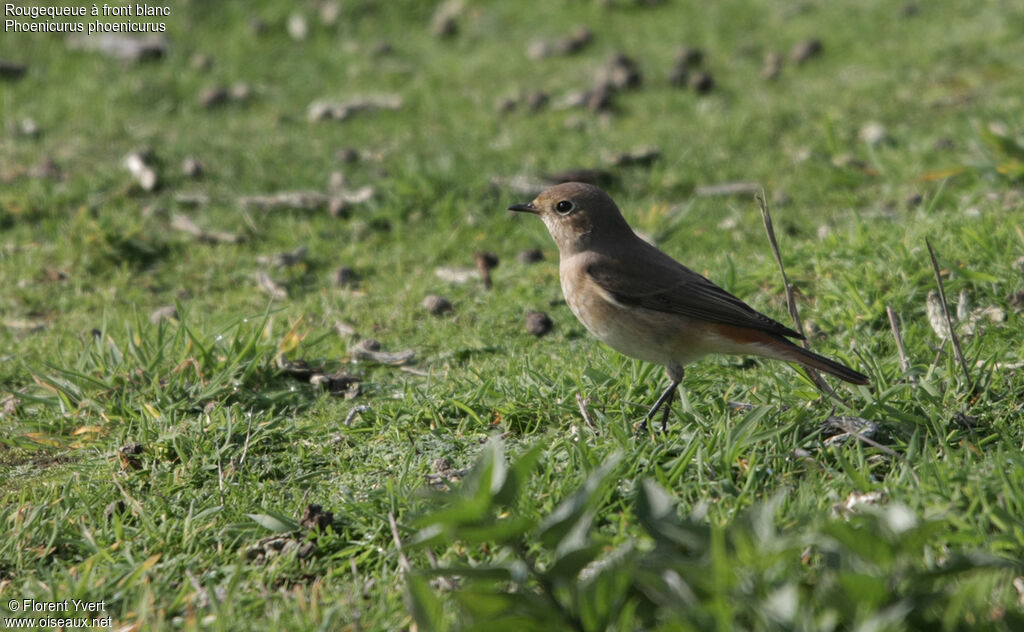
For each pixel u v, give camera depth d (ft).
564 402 31.27
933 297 36.29
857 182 50.67
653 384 32.73
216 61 69.15
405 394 33.42
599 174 53.31
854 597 18.13
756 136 56.65
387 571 24.76
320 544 25.88
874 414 28.94
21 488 29.81
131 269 46.21
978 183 47.06
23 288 44.04
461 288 43.62
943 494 24.17
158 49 69.41
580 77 65.62
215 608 23.49
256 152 57.00
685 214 47.57
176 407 32.81
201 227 49.62
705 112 59.93
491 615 19.40
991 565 18.85
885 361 32.65
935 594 18.22
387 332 40.01
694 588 19.07
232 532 26.61
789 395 31.17
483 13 74.95
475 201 50.93
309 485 28.96
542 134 58.44
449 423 31.86
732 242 46.19
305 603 23.38
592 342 37.73
